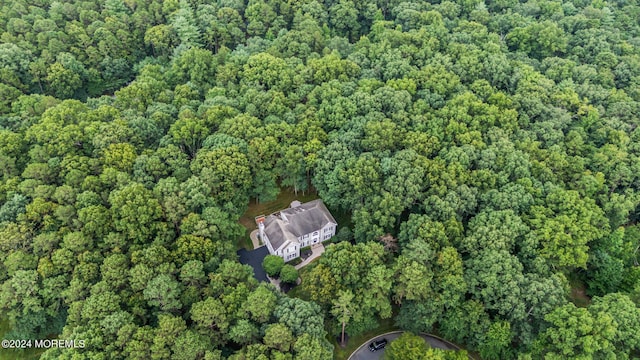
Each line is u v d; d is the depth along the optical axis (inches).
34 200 3686.0
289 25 6919.3
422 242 3548.2
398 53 5561.0
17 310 3348.9
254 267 4160.9
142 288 3280.0
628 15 6845.5
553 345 3157.0
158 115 4685.0
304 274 3715.6
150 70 5585.6
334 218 4594.0
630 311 3198.8
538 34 6161.4
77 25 6087.6
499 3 7066.9
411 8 6766.7
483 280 3412.9
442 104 4904.0
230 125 4505.4
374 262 3494.1
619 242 3922.2
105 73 6003.9
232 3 6835.6
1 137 4212.6
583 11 6796.3
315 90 4968.0
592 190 4188.0
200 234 3646.7
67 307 3479.3
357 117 4630.9
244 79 5334.6
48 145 4197.8
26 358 3476.9
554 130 4662.9
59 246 3528.5
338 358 3545.8
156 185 3944.4
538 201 4005.9
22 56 5423.2
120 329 2992.1
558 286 3415.4
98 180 3909.9
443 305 3491.6
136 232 3580.2
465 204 3902.6
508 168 4175.7
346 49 6043.3
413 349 3129.9
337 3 6948.8
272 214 4539.9
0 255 3444.9
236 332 3107.8
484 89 5083.7
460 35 6008.9
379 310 3440.0
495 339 3304.6
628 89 5398.6
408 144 4370.1
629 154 4498.0
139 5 6648.6
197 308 3164.4
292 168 4397.1
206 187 3934.5
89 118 4522.6
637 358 3166.8
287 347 3034.0
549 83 5211.6
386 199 3892.7
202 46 6373.0
